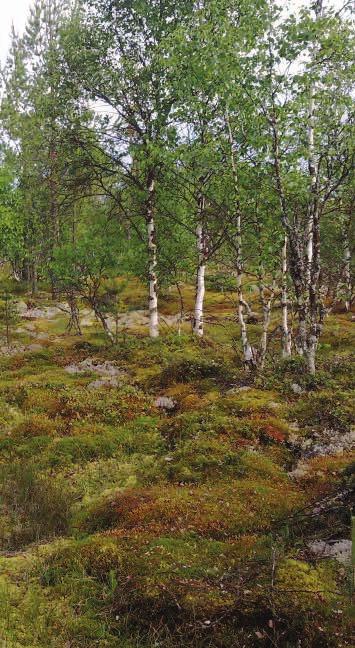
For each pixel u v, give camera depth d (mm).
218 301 32438
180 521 6863
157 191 19953
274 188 12891
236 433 10156
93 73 19797
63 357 19047
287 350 15555
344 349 20516
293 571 5574
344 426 10102
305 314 13789
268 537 6363
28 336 24844
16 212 29641
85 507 8109
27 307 31641
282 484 8242
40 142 24016
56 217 25312
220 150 14344
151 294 20938
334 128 12617
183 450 9430
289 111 12508
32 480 9031
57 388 14469
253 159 13281
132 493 7996
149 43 20094
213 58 12633
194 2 19109
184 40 13750
